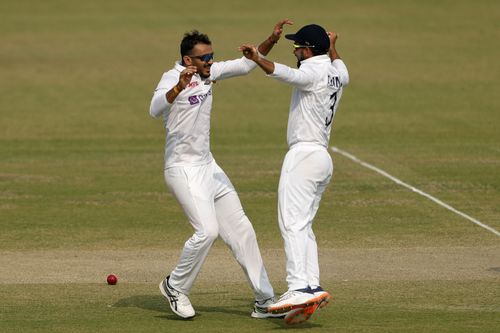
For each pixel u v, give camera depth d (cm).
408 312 3084
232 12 14950
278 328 2911
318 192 3039
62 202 5475
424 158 6906
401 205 5334
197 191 3016
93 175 6362
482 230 4703
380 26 13800
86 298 3341
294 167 2972
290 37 3017
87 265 3972
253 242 3097
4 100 9944
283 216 2953
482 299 3278
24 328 2881
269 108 9625
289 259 2902
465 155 7038
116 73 11344
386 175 6241
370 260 4031
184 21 14412
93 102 9906
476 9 14738
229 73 3116
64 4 15750
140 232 4712
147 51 12562
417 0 15450
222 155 7188
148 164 6806
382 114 9181
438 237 4547
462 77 10912
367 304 3222
